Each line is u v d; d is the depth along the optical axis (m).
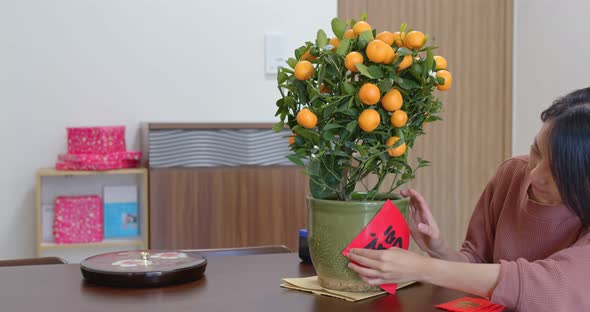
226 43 3.81
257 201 3.47
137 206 3.62
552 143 1.33
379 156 1.37
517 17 4.39
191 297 1.40
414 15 4.19
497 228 1.73
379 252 1.36
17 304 1.33
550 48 4.11
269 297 1.41
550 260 1.33
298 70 1.35
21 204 3.58
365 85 1.29
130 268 1.50
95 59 3.63
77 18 3.59
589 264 1.31
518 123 4.42
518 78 4.40
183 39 3.74
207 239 3.40
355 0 4.04
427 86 1.36
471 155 4.40
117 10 3.64
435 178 4.34
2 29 3.50
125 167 3.44
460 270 1.33
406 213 1.49
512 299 1.30
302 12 3.92
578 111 1.32
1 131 3.54
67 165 3.35
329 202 1.41
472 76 4.37
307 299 1.40
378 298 1.42
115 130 3.44
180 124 3.33
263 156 3.48
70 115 3.62
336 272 1.43
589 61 3.80
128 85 3.69
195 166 3.38
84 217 3.41
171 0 3.71
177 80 3.75
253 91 3.87
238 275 1.61
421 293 1.47
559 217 1.53
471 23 4.34
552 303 1.28
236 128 3.42
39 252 3.32
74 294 1.41
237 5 3.81
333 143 1.40
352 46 1.36
